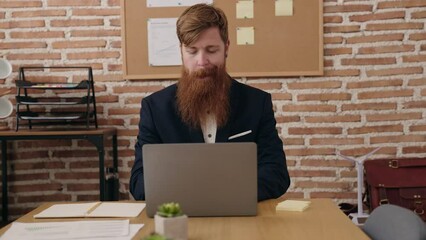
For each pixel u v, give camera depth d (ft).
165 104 6.37
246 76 10.66
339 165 10.71
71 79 10.93
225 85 6.23
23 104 10.08
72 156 11.05
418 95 10.59
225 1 10.63
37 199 11.11
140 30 10.75
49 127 10.86
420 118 10.60
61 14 10.89
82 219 4.86
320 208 5.26
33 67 10.66
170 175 4.77
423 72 10.57
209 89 5.99
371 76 10.62
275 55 10.62
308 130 10.73
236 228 4.44
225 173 4.78
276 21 10.60
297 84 10.70
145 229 4.41
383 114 10.64
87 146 11.05
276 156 6.14
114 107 10.90
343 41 10.64
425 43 10.54
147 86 10.87
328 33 10.63
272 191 5.76
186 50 5.97
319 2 10.51
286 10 10.58
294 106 10.73
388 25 10.57
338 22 10.61
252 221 4.69
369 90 10.65
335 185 10.73
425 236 4.14
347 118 10.68
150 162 4.76
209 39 5.83
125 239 4.07
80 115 10.19
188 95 6.06
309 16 10.56
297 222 4.64
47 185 11.09
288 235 4.19
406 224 4.31
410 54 10.57
